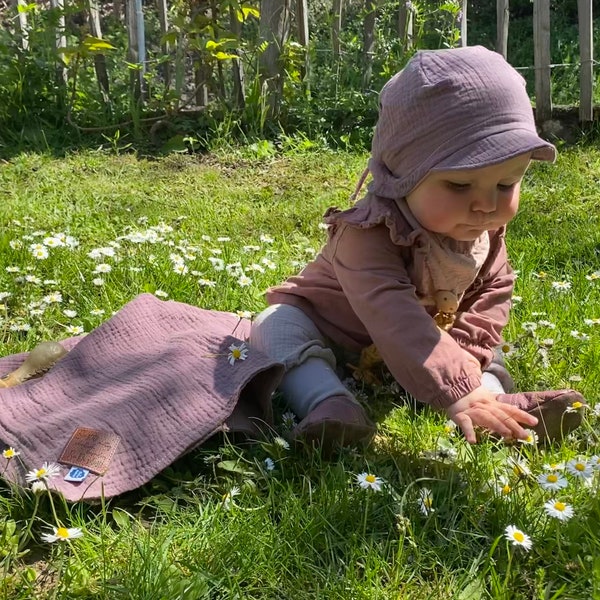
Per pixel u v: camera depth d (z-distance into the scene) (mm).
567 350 1115
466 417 817
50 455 798
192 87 2816
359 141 2439
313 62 2553
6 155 2219
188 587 654
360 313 895
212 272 1351
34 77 2414
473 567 684
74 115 2439
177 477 816
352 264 909
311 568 687
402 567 683
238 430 856
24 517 757
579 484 791
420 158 849
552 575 686
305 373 916
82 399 900
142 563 681
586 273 1403
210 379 877
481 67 843
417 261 907
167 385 871
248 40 2570
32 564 708
